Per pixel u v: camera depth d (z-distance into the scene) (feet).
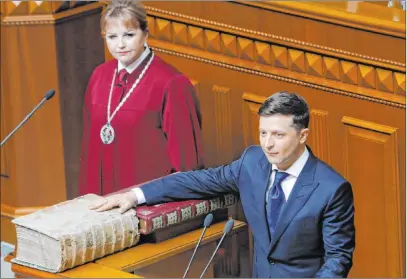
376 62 44.37
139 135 46.37
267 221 40.09
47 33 50.80
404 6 45.16
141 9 45.68
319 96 45.83
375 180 45.60
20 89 51.60
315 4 45.09
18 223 38.99
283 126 38.83
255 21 46.26
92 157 47.44
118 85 46.57
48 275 38.32
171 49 48.24
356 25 44.29
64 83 51.31
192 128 46.50
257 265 40.65
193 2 47.39
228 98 47.50
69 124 51.90
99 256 39.11
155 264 39.60
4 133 52.60
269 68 46.44
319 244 39.73
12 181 52.95
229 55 47.16
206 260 41.29
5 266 52.13
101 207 40.01
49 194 52.80
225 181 40.93
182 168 46.29
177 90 46.11
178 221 40.57
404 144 44.75
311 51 45.42
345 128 45.62
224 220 42.24
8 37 51.11
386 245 46.03
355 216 46.19
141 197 40.63
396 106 44.52
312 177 39.37
